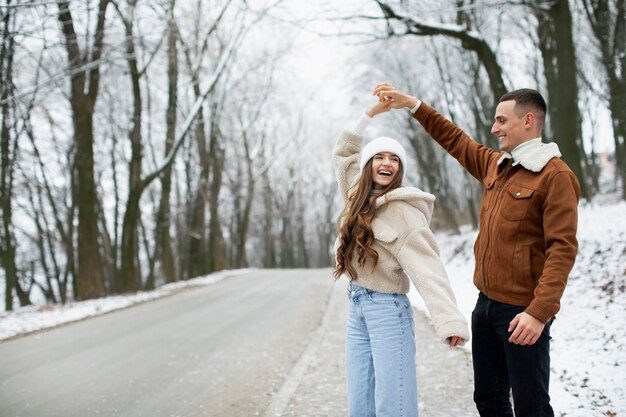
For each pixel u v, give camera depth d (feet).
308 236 193.67
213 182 88.12
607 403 11.80
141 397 15.79
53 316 33.71
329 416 12.85
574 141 36.04
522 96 8.48
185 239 95.30
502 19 59.57
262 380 17.38
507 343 8.33
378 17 36.29
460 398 13.65
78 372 18.98
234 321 30.25
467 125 80.12
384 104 10.68
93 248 47.75
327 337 23.11
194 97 78.28
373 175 9.25
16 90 42.80
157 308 37.40
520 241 8.29
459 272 41.98
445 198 85.66
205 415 14.03
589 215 35.12
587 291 22.06
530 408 8.04
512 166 8.57
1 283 93.50
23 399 15.76
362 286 9.07
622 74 44.45
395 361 8.64
